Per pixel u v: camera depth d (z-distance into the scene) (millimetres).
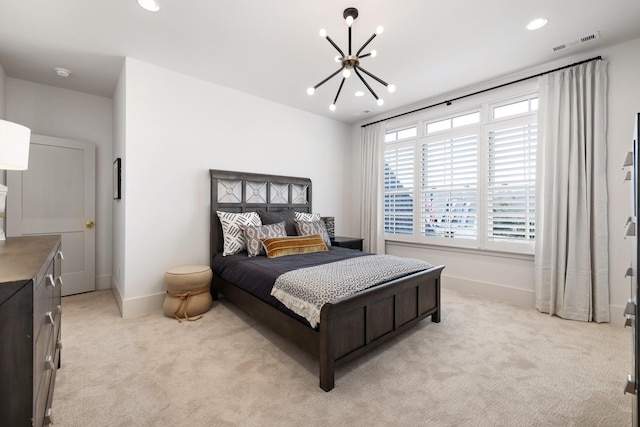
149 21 2273
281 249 3070
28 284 867
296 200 4340
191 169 3275
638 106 2533
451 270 3846
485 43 2604
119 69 3064
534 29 2395
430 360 2045
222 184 3539
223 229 3311
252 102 3799
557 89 2871
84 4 2062
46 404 1185
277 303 2160
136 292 2896
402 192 4340
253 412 1519
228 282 2953
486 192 3477
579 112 2760
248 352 2154
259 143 3879
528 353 2133
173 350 2168
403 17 2232
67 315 2861
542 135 2994
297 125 4320
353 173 5121
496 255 3432
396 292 2199
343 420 1466
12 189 3172
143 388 1706
